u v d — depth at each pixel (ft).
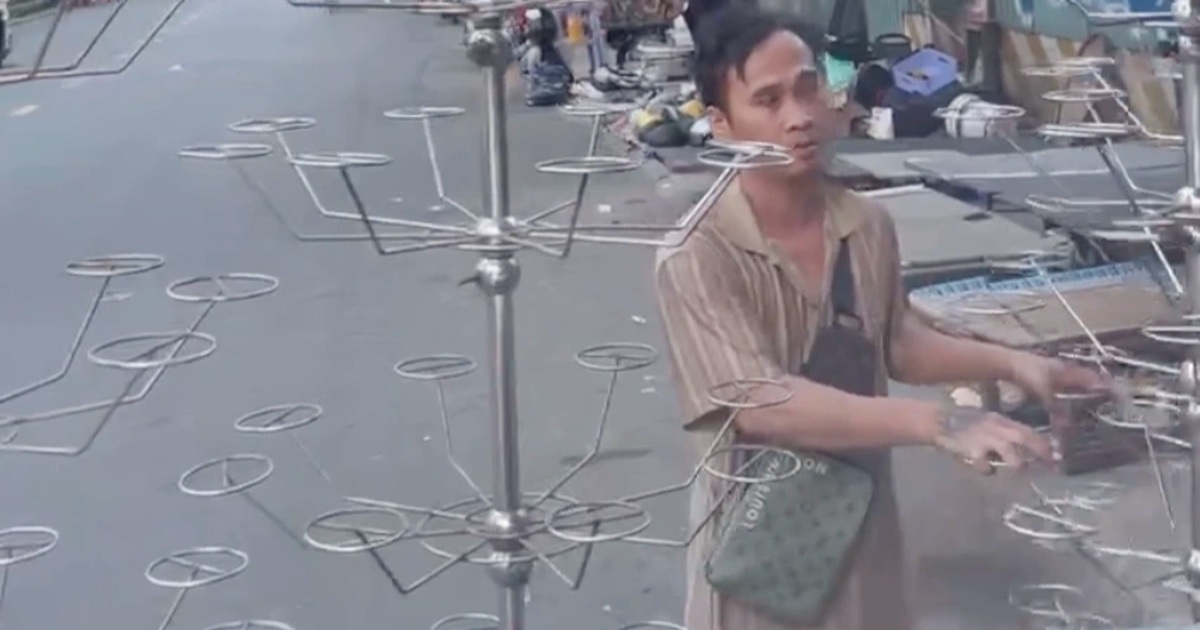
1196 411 8.21
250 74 62.49
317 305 26.00
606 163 7.25
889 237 8.71
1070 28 24.31
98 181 39.83
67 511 17.43
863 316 8.43
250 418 9.92
